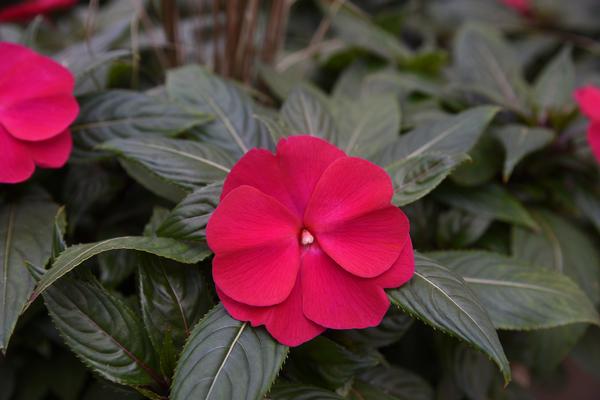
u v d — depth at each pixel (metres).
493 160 0.39
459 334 0.26
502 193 0.39
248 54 0.43
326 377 0.30
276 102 0.45
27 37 0.38
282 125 0.31
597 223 0.40
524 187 0.41
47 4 0.47
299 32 0.61
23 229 0.31
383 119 0.37
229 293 0.26
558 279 0.33
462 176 0.38
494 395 0.41
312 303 0.27
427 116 0.41
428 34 0.63
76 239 0.37
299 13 0.62
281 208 0.27
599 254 0.41
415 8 0.65
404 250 0.27
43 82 0.31
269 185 0.27
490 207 0.38
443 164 0.29
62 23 0.53
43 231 0.31
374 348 0.32
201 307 0.29
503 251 0.39
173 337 0.29
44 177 0.35
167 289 0.29
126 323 0.28
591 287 0.38
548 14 0.65
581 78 0.58
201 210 0.28
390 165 0.30
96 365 0.27
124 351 0.28
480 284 0.32
